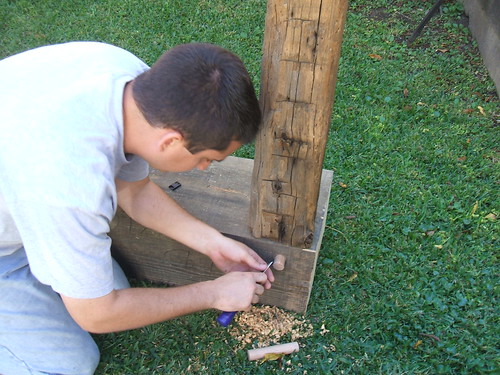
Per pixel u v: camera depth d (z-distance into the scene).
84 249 1.35
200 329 2.15
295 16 1.37
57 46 1.54
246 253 1.88
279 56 1.46
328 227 2.56
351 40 4.08
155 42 3.97
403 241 2.46
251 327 2.16
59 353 1.86
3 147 1.30
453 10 4.55
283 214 1.85
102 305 1.48
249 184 2.21
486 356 2.00
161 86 1.29
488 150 3.08
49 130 1.28
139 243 2.18
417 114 3.33
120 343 2.09
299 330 2.15
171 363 2.02
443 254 2.42
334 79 1.47
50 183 1.26
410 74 3.77
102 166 1.34
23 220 1.32
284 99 1.54
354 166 2.94
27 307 1.82
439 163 2.99
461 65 3.91
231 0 4.48
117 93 1.38
